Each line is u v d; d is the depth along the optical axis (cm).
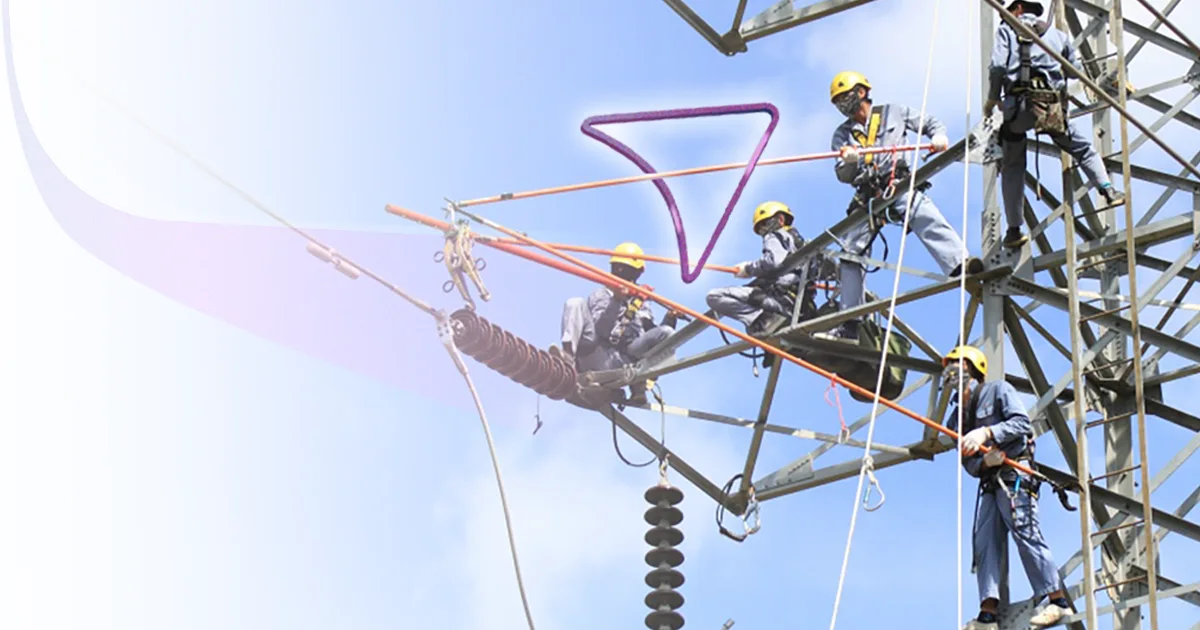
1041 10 1944
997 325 1889
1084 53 2133
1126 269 2177
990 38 1973
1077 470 1812
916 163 1853
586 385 2147
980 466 1803
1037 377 1927
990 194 1938
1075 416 1781
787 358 1998
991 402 1825
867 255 2088
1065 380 1859
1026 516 1770
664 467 2127
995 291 1906
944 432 1870
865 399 2139
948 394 1920
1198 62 2044
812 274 2128
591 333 2203
